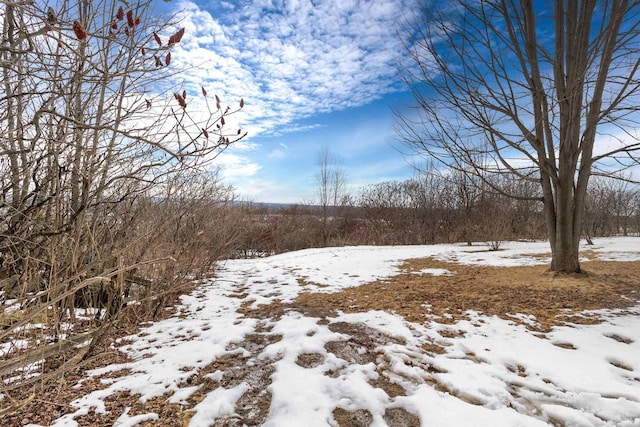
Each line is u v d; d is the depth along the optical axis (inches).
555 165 214.7
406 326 146.6
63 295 69.1
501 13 206.7
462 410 85.6
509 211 645.9
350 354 121.0
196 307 183.8
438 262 342.3
